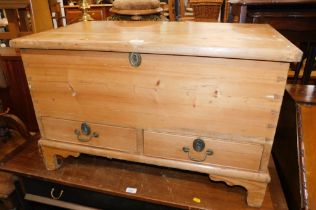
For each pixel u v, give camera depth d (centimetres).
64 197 95
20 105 149
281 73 60
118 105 75
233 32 79
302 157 71
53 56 75
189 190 83
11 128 145
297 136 74
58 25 203
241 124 68
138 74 70
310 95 81
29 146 109
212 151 73
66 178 89
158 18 118
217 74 64
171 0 254
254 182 73
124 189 84
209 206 77
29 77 80
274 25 118
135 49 65
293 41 121
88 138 83
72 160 97
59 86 78
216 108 68
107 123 79
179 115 71
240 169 73
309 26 116
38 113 85
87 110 79
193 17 248
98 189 84
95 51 70
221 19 243
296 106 77
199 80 66
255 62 60
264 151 69
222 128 70
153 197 80
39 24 143
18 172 93
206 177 88
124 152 81
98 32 81
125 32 80
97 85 75
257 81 62
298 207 70
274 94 62
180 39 69
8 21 146
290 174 77
